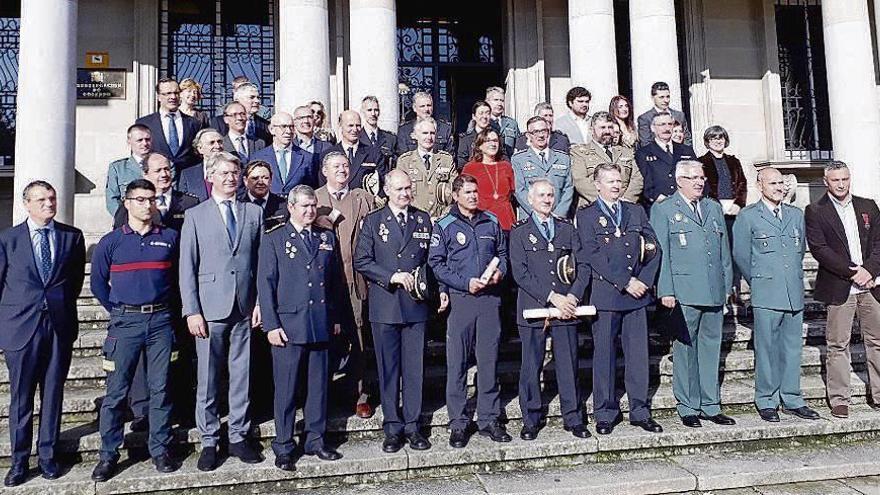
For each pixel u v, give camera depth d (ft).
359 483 14.30
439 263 15.31
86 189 30.91
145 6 31.89
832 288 17.19
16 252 13.85
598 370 16.15
